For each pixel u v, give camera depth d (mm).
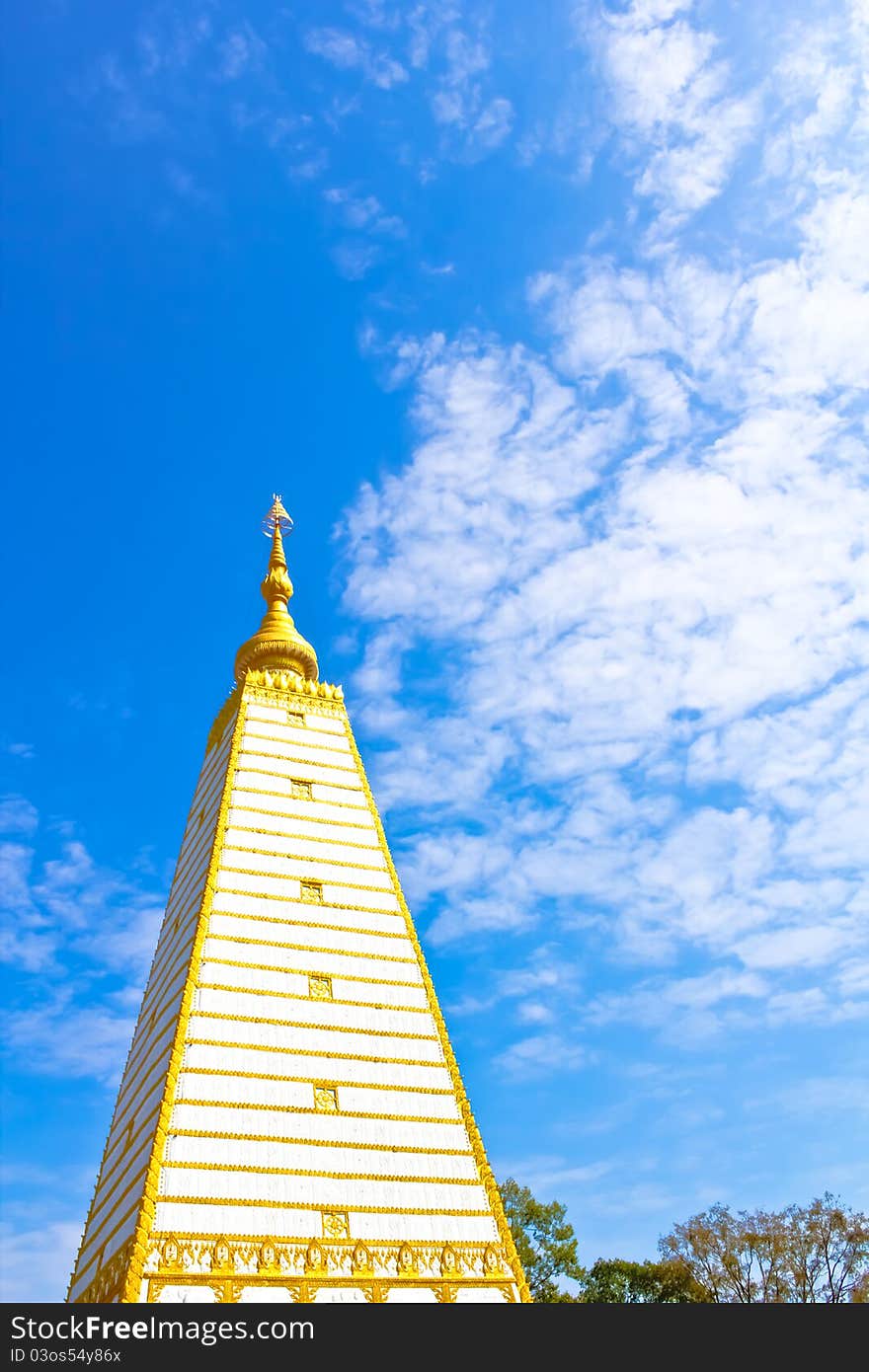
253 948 43125
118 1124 44031
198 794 59500
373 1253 34188
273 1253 32812
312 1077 39062
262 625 68562
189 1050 37938
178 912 50656
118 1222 36688
